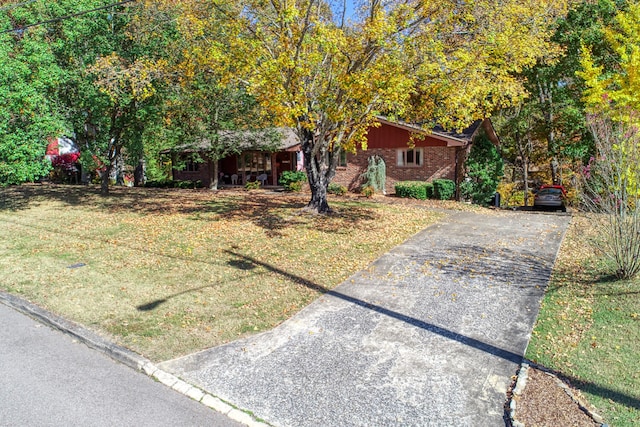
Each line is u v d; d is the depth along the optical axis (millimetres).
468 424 4578
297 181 24531
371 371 5637
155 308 7543
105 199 19594
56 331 6941
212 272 9297
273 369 5707
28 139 14703
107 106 16953
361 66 12297
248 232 12586
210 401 5035
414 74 11648
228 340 6492
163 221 14250
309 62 11211
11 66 13844
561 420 4500
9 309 7828
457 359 5887
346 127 14016
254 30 12500
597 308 7238
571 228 13742
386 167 23094
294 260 10109
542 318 7051
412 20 12008
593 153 21453
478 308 7500
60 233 12938
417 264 9922
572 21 20500
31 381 5449
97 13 16234
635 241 8156
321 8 13227
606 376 5285
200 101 20922
